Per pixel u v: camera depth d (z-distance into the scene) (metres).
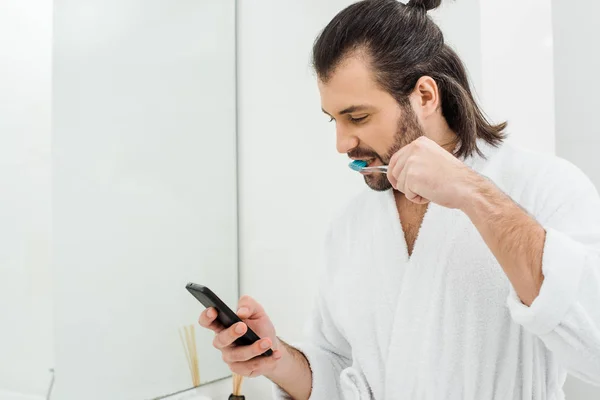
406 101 0.79
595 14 1.53
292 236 1.68
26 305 1.17
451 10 1.34
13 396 1.14
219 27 1.74
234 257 1.78
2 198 1.13
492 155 0.85
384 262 0.88
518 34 1.40
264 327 0.89
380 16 0.79
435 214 0.83
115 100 1.41
